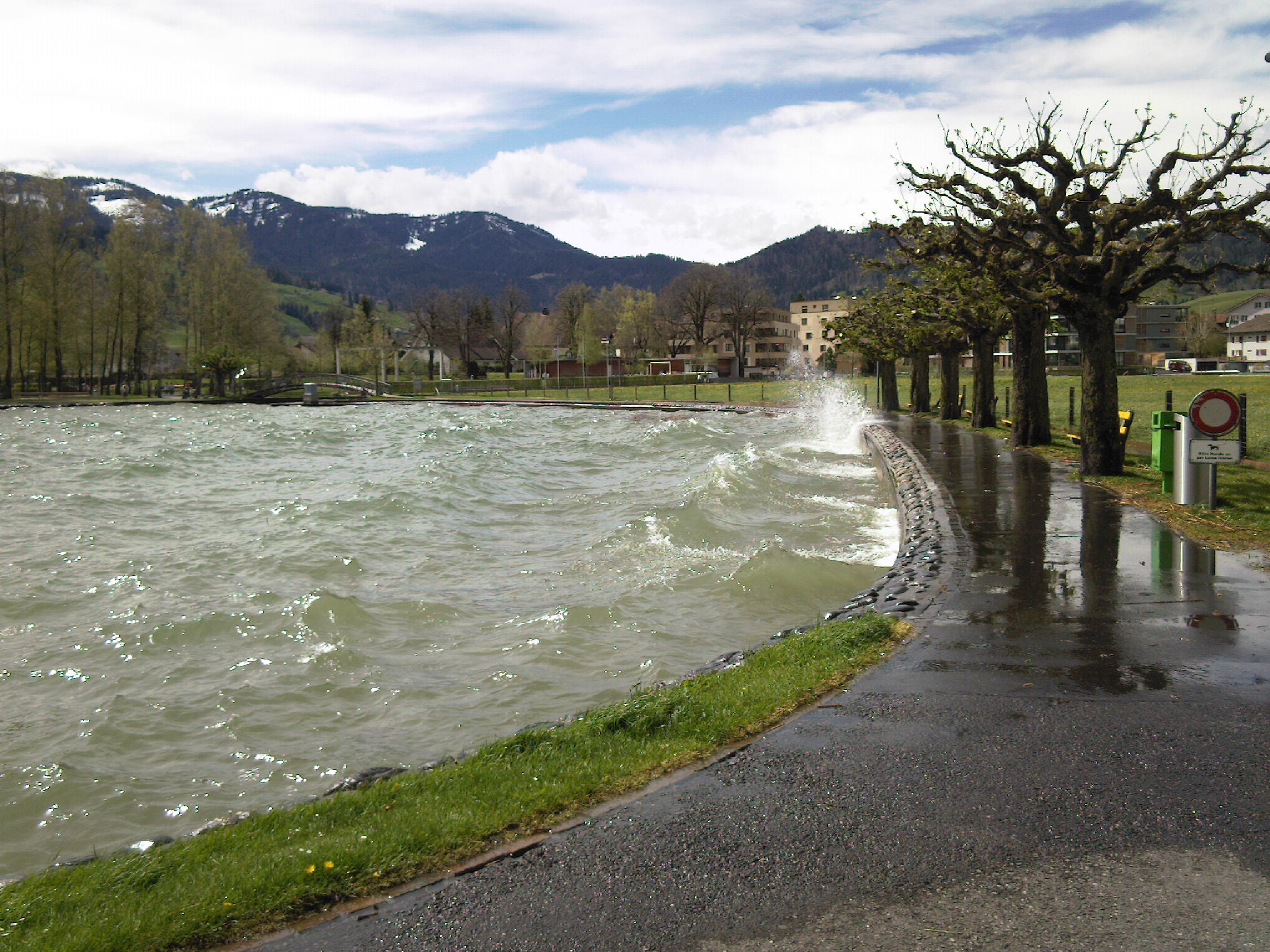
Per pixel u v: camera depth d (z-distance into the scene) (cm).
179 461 3884
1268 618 880
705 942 386
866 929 389
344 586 1580
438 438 4791
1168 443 1608
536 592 1498
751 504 2202
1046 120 1984
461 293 16275
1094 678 713
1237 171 1822
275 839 519
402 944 395
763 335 15475
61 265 9862
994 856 445
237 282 10944
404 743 911
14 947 411
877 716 643
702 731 621
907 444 2872
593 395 10162
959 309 3030
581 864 454
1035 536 1331
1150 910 393
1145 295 2323
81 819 782
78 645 1260
